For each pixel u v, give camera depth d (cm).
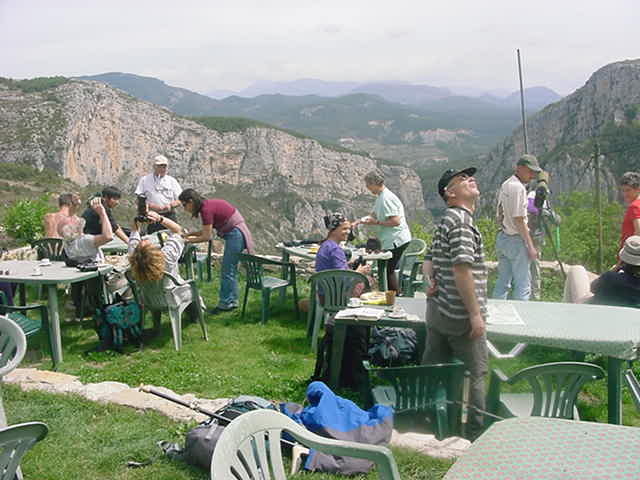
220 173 14550
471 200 333
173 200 864
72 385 434
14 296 741
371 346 469
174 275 602
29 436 205
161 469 314
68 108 10788
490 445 193
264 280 717
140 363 538
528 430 204
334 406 324
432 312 346
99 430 358
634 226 551
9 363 283
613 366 367
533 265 651
